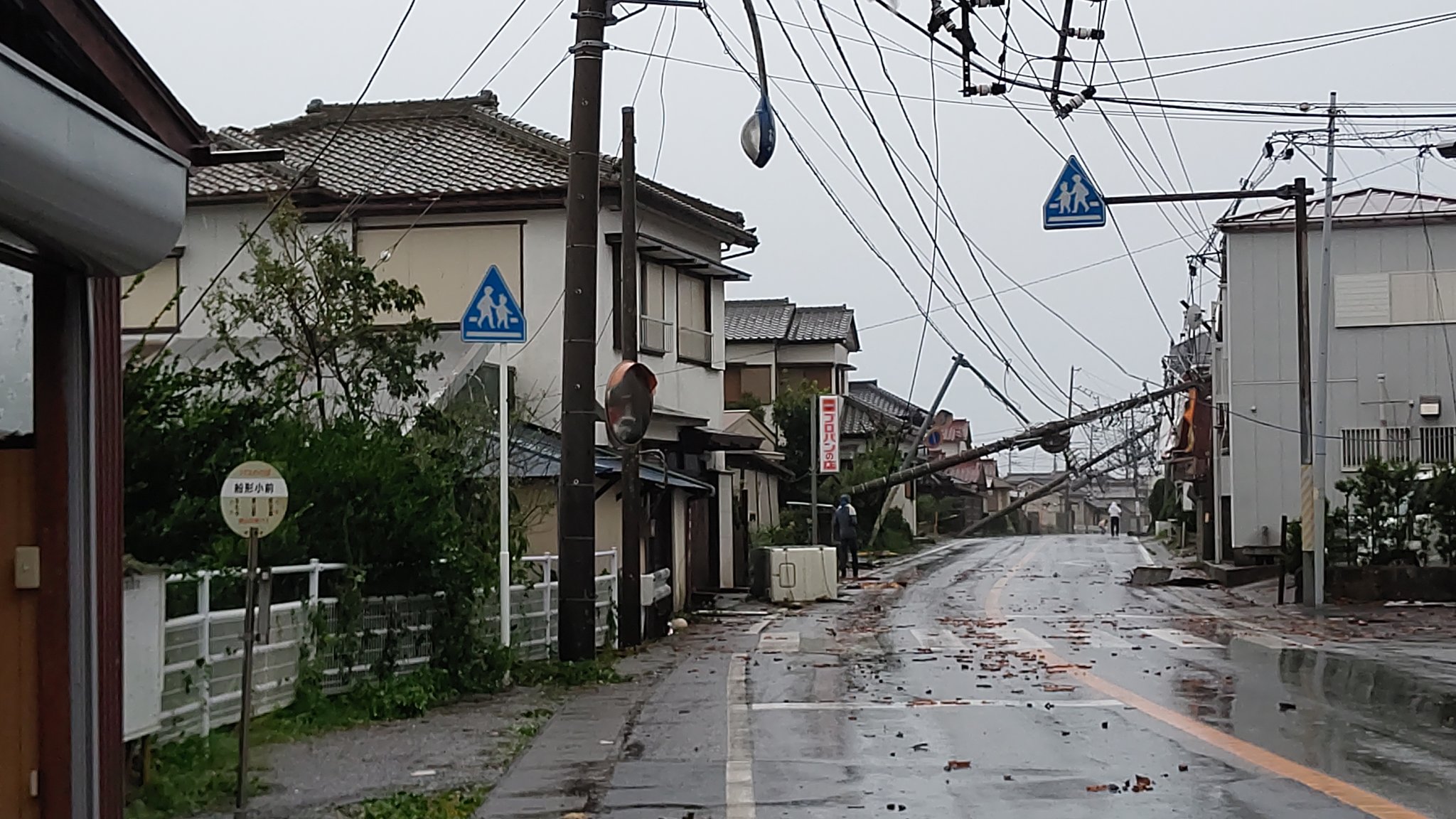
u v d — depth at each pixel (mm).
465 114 27359
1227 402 36656
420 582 12117
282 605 10211
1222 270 37625
